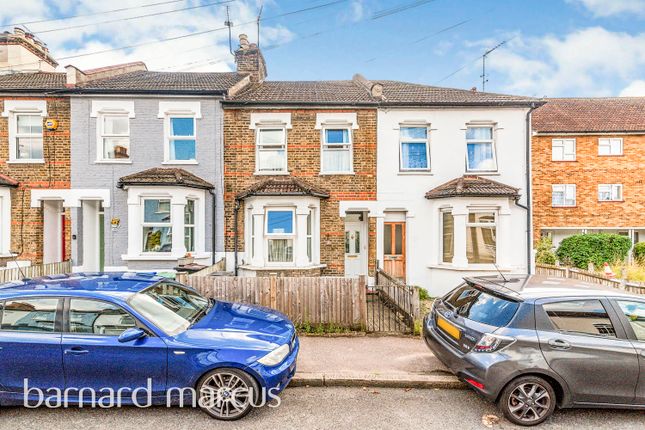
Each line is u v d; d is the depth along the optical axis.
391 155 9.91
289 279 6.40
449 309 4.57
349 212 10.29
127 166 9.41
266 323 4.34
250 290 6.41
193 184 8.99
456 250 9.28
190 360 3.64
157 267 8.95
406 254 9.92
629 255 14.41
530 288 4.13
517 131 10.02
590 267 9.17
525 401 3.61
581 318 3.77
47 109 9.34
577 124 16.94
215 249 9.54
